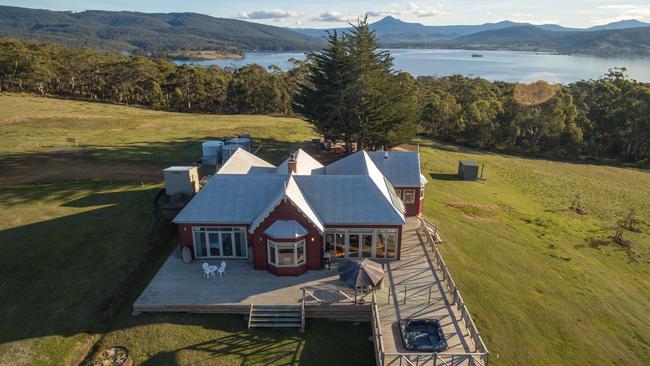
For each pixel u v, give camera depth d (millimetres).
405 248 32438
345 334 23875
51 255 28984
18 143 55531
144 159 51750
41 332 22484
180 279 27328
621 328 27141
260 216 27422
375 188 30375
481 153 82750
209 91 122500
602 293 31109
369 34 59000
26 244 30031
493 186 57906
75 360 21281
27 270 27297
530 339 24875
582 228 45125
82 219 33969
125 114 87250
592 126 92188
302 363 21750
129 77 118500
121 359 21172
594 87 116562
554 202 54750
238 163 36469
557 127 86562
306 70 130000
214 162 51250
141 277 28250
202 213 29062
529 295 29672
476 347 21438
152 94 118062
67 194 39000
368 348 22969
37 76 110188
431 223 39219
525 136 92000
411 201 38250
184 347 22297
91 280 26844
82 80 121125
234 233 29391
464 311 23625
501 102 97875
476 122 89875
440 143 89125
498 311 27156
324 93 60062
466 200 49406
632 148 90875
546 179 66062
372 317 24109
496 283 30562
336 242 29844
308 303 24703
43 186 40750
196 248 29812
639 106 87625
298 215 27594
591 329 26609
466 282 30000
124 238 31578
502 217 45312
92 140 60562
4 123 66750
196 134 69750
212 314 24750
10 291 25344
